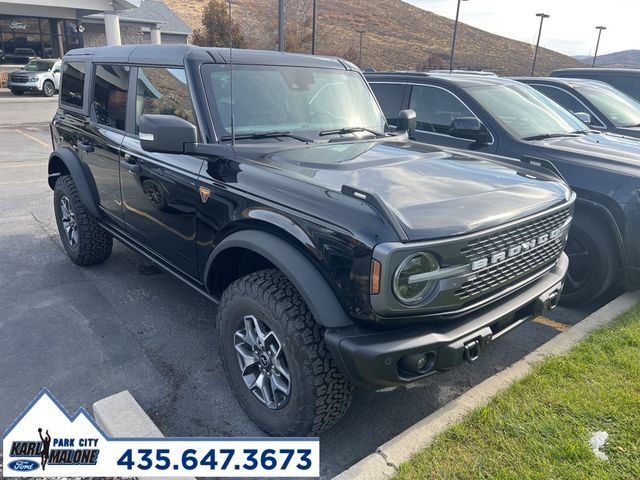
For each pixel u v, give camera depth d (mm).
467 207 2533
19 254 5441
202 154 3068
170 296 4504
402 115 4277
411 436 2604
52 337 3787
